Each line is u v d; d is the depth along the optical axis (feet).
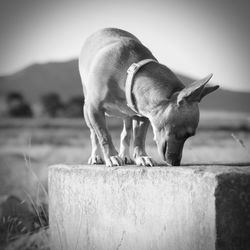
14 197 7.45
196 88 4.85
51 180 6.00
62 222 5.79
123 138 6.06
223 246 4.11
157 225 4.64
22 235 6.56
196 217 4.27
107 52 5.49
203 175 4.22
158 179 4.62
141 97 5.24
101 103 5.51
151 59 5.42
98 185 5.24
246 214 4.18
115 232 5.07
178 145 5.07
